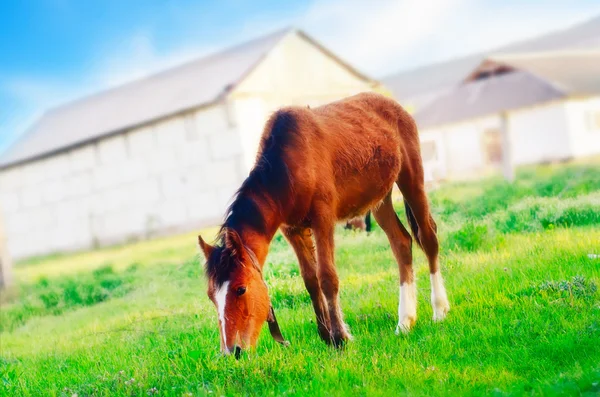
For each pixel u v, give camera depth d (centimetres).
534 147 3338
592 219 961
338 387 472
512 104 3067
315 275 589
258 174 561
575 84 3048
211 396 479
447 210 1173
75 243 3325
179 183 2875
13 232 3634
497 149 3591
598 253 746
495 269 745
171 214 2919
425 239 684
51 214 3431
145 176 2991
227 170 2708
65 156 3319
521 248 830
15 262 3203
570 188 1295
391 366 507
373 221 1191
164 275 1220
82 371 636
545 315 568
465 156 3575
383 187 650
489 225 1005
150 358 618
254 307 496
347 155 609
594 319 532
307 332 642
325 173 584
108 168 3130
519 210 1078
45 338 925
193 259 1241
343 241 1099
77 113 3747
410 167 690
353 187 619
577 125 3203
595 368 443
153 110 2961
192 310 854
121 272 1441
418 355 529
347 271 903
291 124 581
